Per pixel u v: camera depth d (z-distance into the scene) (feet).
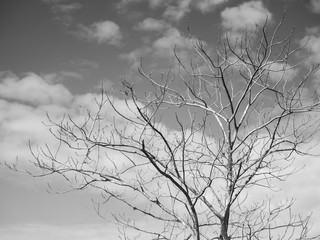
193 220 20.72
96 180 21.80
